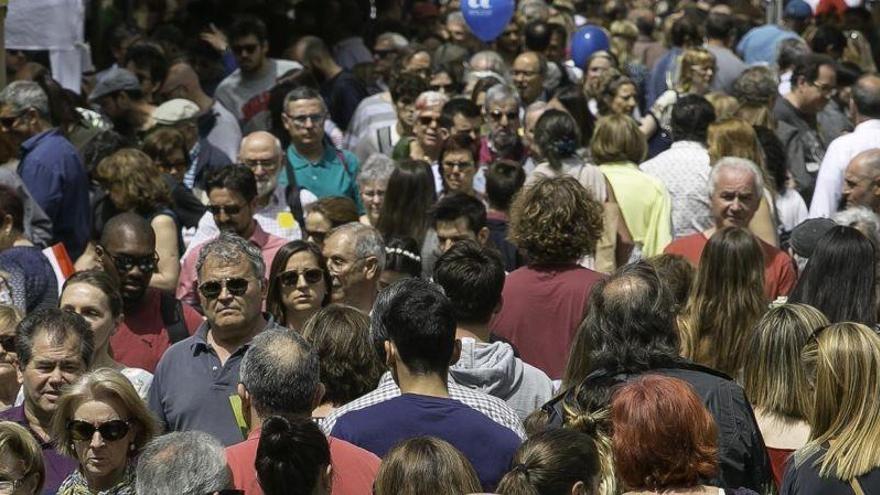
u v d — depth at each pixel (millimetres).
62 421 15484
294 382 14758
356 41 44219
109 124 32531
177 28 41375
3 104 27156
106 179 25688
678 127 28359
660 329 15188
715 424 13203
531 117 31625
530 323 20234
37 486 14906
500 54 45938
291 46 41281
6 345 18750
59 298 20734
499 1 40031
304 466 12711
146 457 13078
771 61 47031
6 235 22859
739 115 32188
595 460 12625
